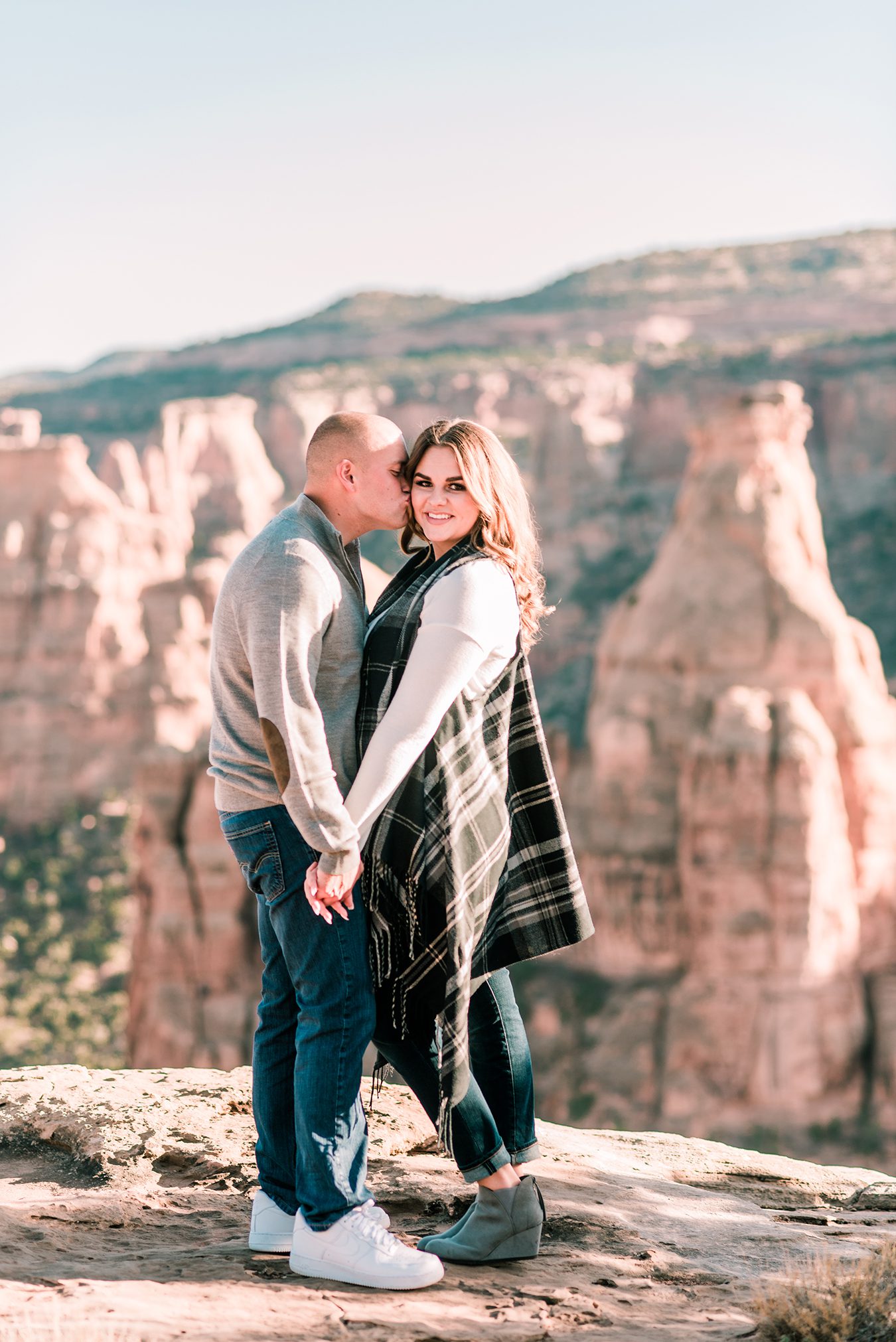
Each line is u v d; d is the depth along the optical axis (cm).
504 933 371
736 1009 3378
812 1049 3356
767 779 3425
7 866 7438
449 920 341
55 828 7656
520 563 363
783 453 3900
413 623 354
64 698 7850
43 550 8044
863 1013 3447
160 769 3931
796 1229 446
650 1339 331
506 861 371
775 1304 343
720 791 3444
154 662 8025
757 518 3803
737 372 11544
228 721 359
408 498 371
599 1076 3431
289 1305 338
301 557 346
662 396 11694
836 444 11006
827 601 3741
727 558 3772
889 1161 3216
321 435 368
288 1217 383
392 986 360
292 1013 386
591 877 3675
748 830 3425
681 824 3569
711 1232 431
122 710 7919
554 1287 365
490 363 15938
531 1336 329
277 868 355
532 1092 387
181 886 3869
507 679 360
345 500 369
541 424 11475
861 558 10206
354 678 359
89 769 7819
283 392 14675
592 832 3694
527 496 370
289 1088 387
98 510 8244
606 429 11512
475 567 351
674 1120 3328
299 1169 363
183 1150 456
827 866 3425
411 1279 354
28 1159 465
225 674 355
